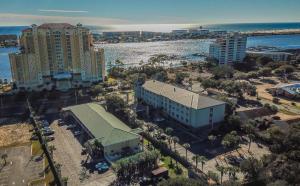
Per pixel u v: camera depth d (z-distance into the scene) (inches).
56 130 5118.1
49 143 4591.5
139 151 4276.6
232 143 4247.0
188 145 4148.6
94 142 4217.5
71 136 4864.7
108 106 5949.8
